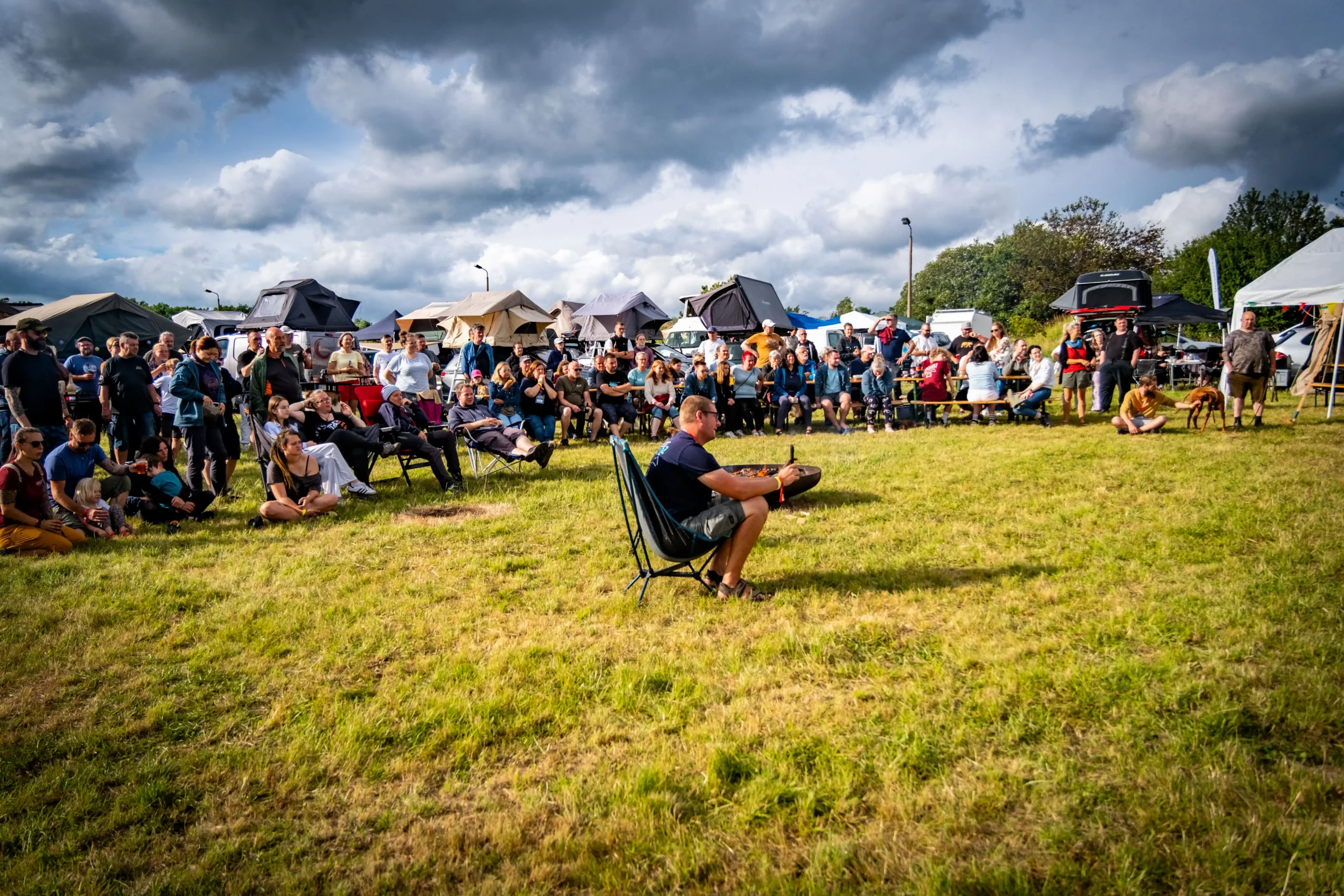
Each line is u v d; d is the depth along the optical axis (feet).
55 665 11.94
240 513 23.29
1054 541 16.76
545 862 7.18
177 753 9.50
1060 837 7.01
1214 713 8.77
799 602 13.89
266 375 25.80
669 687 10.73
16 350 25.03
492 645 12.46
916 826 7.37
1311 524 16.43
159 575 16.57
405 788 8.64
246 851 7.65
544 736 9.59
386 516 21.98
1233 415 38.42
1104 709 9.28
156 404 26.96
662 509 13.43
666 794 8.00
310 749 9.39
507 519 21.12
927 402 40.57
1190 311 70.90
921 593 13.89
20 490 18.81
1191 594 12.76
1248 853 6.62
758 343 48.11
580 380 38.47
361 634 12.98
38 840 7.86
